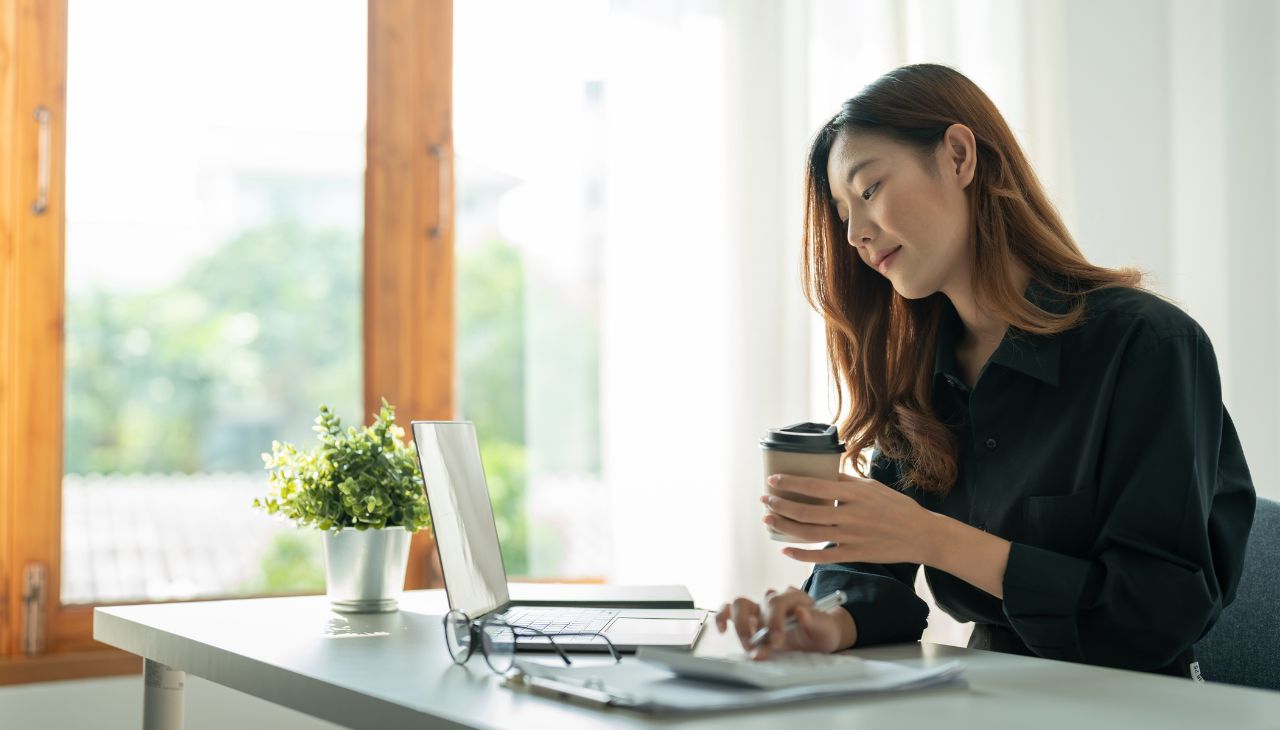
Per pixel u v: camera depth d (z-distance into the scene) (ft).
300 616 4.72
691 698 2.79
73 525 7.70
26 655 7.29
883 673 3.13
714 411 8.24
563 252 8.82
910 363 5.06
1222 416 4.36
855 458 5.30
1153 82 9.27
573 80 8.82
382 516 4.83
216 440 8.18
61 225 7.54
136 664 7.37
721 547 8.16
